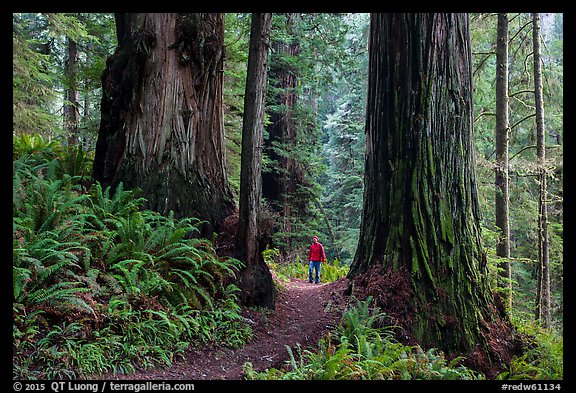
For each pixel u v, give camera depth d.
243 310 7.51
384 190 8.94
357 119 24.89
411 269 8.16
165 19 8.28
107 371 4.88
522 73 15.03
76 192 7.14
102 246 6.23
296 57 17.42
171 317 6.05
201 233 8.17
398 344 6.87
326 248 25.89
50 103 17.81
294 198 18.62
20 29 13.27
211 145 8.90
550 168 12.18
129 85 8.14
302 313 8.41
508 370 7.64
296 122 18.89
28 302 4.92
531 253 17.06
